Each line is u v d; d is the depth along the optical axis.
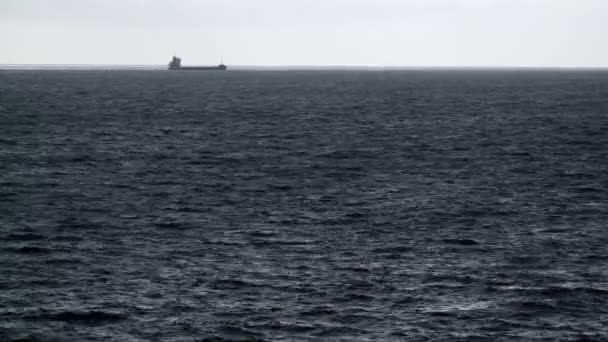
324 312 38.19
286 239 51.34
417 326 36.56
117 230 53.16
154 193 65.50
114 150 89.12
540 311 38.41
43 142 94.25
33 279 42.50
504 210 59.94
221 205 61.34
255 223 55.62
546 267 45.34
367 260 46.66
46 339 34.94
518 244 50.31
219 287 41.56
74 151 87.50
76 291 40.72
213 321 36.97
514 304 39.31
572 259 46.97
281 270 44.56
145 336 35.31
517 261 46.53
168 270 44.38
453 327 36.47
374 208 60.56
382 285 42.09
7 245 48.91
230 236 51.97
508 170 77.75
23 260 45.88
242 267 45.06
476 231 53.69
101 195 64.25
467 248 49.44
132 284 41.88
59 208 59.31
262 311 38.28
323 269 44.81
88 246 49.09
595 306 39.06
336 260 46.62
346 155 87.75
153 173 74.69
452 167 79.81
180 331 35.84
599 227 54.81
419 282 42.62
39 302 39.06
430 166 80.38
